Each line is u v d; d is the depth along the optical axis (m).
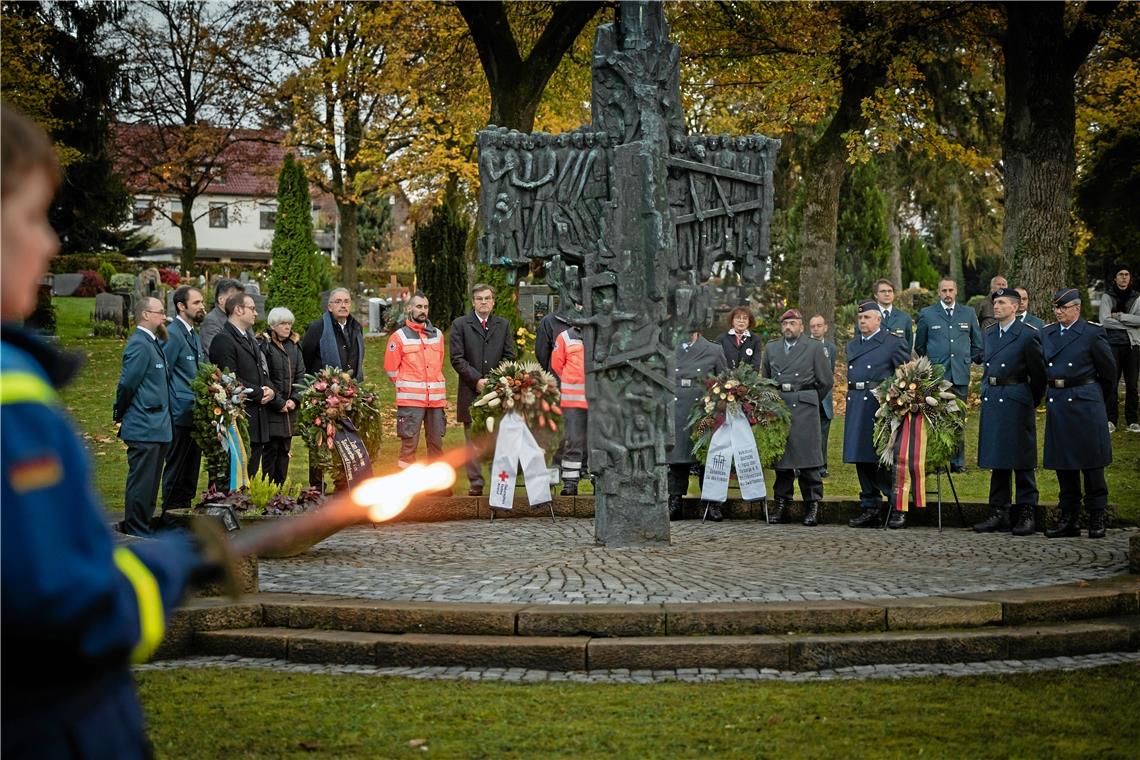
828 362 12.98
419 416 12.91
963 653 7.03
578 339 13.72
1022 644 7.12
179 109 43.47
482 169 10.40
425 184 36.25
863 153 24.56
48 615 1.72
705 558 9.70
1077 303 11.19
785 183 36.31
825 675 6.71
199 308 11.33
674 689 6.30
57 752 1.86
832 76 25.31
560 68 29.72
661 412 10.49
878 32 24.27
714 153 10.70
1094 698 6.07
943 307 15.59
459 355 13.19
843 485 14.98
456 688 6.35
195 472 11.41
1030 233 21.64
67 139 37.88
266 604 7.55
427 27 30.05
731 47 27.00
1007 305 11.72
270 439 12.16
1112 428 18.12
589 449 10.53
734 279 42.91
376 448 12.37
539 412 12.45
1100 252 32.50
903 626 7.26
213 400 10.74
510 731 5.48
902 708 5.87
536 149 10.48
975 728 5.51
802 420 12.88
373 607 7.35
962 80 28.94
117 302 33.78
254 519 10.23
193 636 7.34
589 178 10.48
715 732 5.45
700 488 13.96
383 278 58.88
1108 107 27.64
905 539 11.25
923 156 33.06
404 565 9.44
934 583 8.33
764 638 6.95
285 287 32.16
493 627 7.20
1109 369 11.09
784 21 26.17
